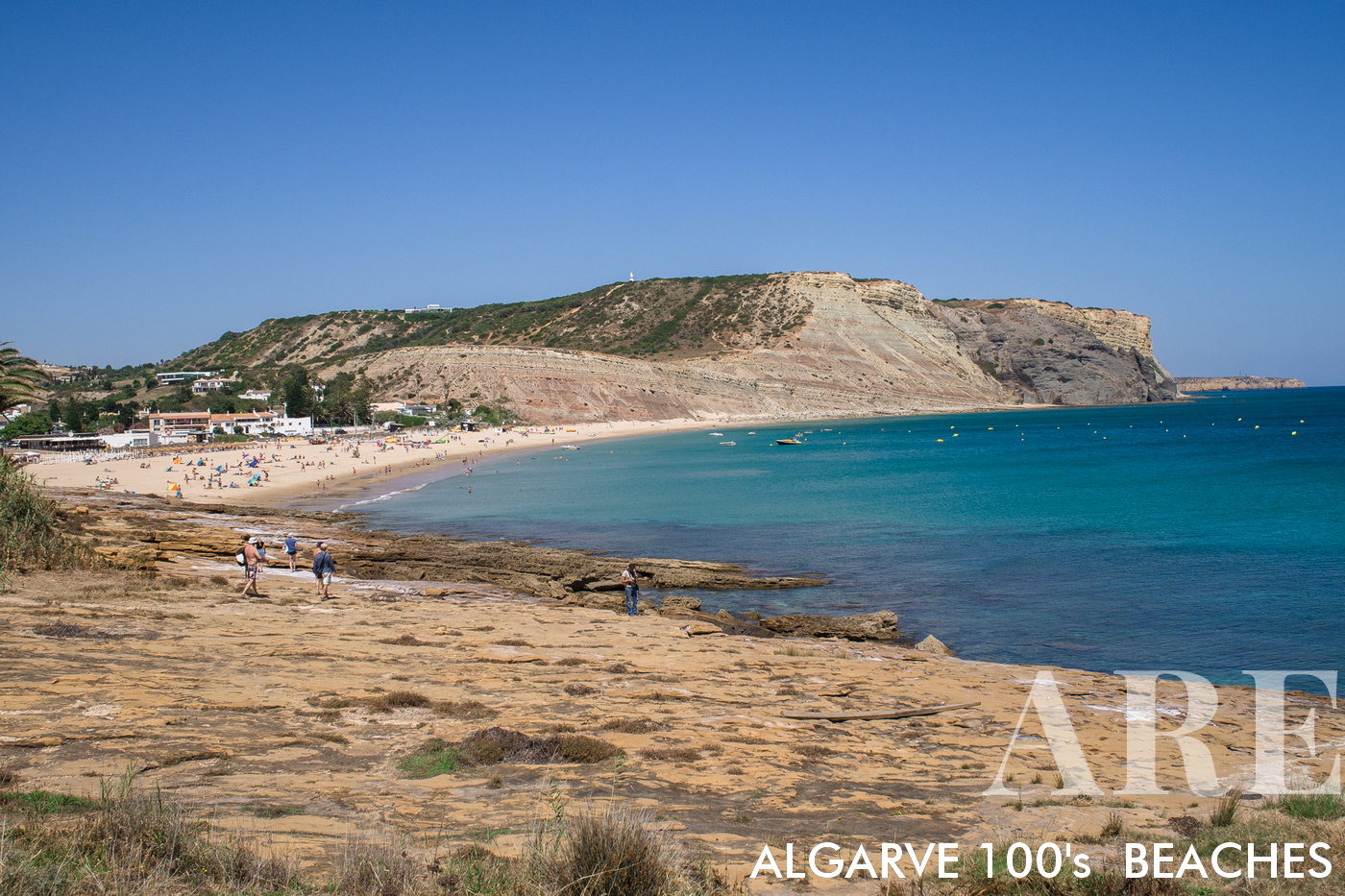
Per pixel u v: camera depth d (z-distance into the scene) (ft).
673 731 41.16
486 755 34.12
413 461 328.08
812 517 169.37
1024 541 136.56
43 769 28.22
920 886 23.49
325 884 20.12
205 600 70.18
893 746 42.32
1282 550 123.13
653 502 197.77
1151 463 283.18
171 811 22.76
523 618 74.38
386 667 49.96
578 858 21.25
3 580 65.57
